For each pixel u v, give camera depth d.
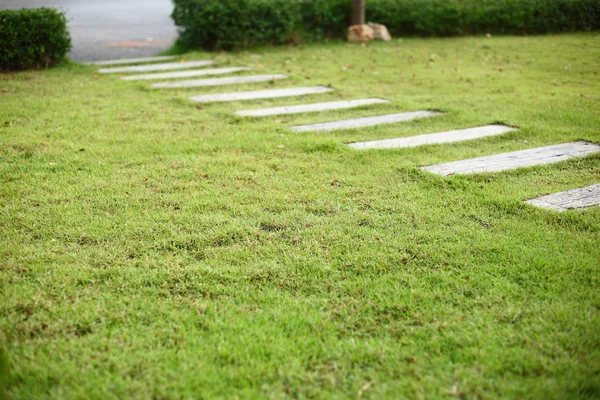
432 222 3.96
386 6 13.88
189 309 2.93
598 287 3.10
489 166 5.07
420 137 5.98
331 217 4.04
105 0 24.77
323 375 2.44
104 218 3.98
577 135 5.90
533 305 2.93
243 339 2.67
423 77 9.27
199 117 6.77
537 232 3.77
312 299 3.02
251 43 12.38
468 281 3.17
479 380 2.38
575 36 13.47
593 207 4.12
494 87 8.38
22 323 2.77
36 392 2.32
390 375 2.44
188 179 4.77
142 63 10.95
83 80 9.12
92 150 5.44
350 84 8.78
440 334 2.72
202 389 2.35
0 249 3.50
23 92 8.07
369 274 3.28
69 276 3.21
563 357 2.52
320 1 13.23
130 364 2.50
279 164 5.14
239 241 3.68
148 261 3.39
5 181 4.64
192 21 11.92
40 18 10.07
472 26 14.09
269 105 7.43
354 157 5.32
